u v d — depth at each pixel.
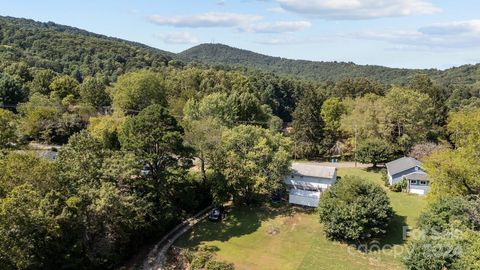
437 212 34.28
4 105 77.94
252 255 37.28
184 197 45.44
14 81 81.94
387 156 63.09
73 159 34.34
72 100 78.69
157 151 42.50
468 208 31.94
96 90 86.75
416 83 81.62
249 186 46.75
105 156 37.50
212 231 42.41
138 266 35.81
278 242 39.59
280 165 46.78
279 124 85.94
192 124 52.91
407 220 42.31
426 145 62.09
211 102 72.81
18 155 30.58
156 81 82.62
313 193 48.50
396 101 67.19
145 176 41.47
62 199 30.00
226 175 45.69
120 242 35.94
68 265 30.03
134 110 78.06
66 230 30.84
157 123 41.94
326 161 74.25
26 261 25.14
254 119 84.31
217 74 111.50
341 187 40.44
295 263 35.50
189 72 109.19
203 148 48.28
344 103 84.25
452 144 68.00
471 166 35.50
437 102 73.56
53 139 67.25
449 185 37.44
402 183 52.44
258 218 44.94
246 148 48.00
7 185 27.94
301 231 41.66
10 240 24.38
